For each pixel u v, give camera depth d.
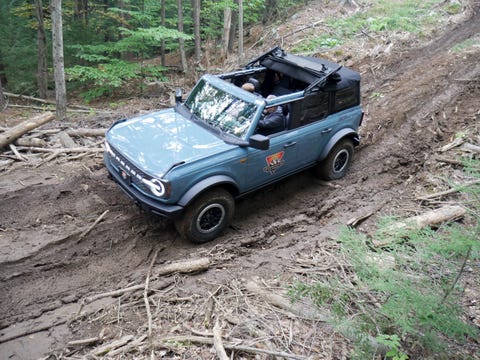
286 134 6.29
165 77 14.79
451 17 16.50
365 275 4.08
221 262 5.48
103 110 12.55
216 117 6.17
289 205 6.92
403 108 9.84
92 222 6.11
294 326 4.34
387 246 4.82
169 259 5.54
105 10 18.39
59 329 4.37
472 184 4.30
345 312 4.20
